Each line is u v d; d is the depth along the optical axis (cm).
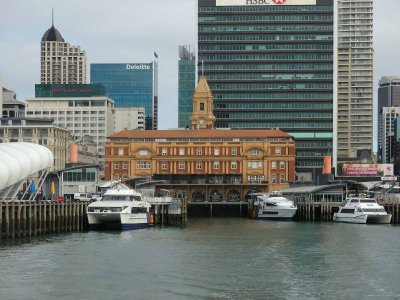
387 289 5288
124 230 10456
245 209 17788
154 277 5706
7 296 4906
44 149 11250
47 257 6794
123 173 19250
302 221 14088
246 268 6256
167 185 18988
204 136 19288
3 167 9538
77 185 14725
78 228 10250
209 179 19138
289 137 19238
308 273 6000
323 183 18000
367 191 15788
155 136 19438
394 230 10875
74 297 4900
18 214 8456
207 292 5128
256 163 19125
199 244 8338
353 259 6944
